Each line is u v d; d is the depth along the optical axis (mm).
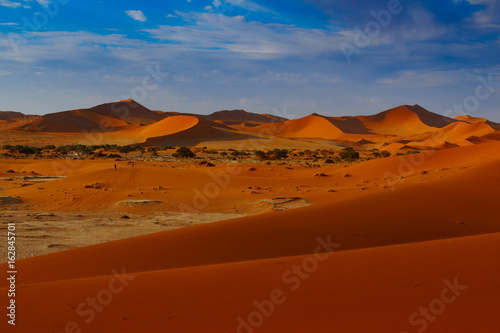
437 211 23109
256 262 12062
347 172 64250
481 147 60281
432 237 18703
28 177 63094
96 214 34906
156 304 8102
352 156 130500
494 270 8141
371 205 24094
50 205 38844
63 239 25031
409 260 9969
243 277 9891
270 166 84125
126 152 142500
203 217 34125
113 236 26312
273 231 19031
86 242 24375
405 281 8070
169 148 168500
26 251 21625
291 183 55719
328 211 22859
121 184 50312
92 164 77125
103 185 49562
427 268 8906
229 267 11539
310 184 55062
